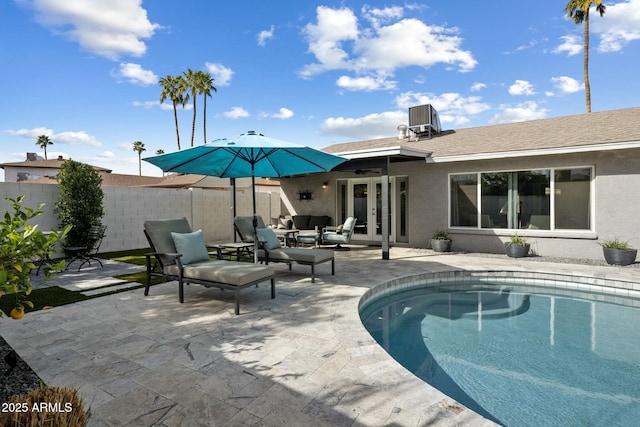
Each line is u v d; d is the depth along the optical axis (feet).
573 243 30.71
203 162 23.54
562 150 28.86
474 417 8.32
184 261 18.92
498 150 32.50
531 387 11.75
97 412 8.68
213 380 10.27
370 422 8.20
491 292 24.21
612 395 11.18
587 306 21.03
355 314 16.28
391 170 40.06
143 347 12.62
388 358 11.58
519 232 32.99
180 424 8.23
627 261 27.17
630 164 28.35
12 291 7.25
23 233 7.11
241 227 28.50
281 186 50.62
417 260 31.07
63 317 15.96
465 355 14.35
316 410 8.73
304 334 13.83
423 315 19.53
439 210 37.24
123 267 28.68
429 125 43.50
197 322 15.28
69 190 32.37
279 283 22.54
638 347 15.01
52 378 10.38
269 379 10.30
